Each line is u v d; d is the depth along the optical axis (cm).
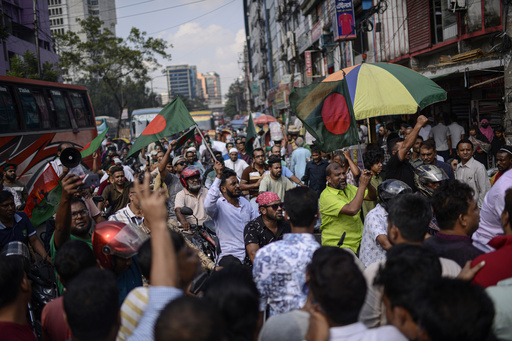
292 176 909
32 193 600
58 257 322
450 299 198
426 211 315
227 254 561
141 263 314
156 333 179
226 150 1491
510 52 980
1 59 3519
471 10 1320
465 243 317
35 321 436
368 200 554
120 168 780
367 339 214
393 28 1858
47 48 4712
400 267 228
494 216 359
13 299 294
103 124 3453
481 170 649
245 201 587
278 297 312
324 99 608
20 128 1180
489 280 279
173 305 183
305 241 323
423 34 1617
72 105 1526
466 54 1256
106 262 349
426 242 334
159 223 231
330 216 498
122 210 561
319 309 227
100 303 229
